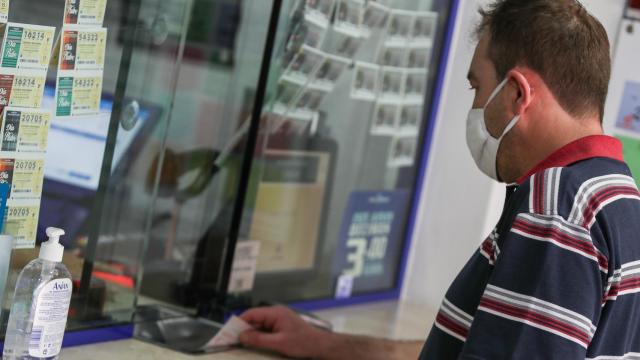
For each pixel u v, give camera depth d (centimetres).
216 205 227
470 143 156
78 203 190
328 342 211
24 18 168
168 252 228
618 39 286
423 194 292
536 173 139
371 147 268
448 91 286
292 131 239
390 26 258
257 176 228
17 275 177
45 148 178
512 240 133
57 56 176
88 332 194
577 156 141
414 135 281
